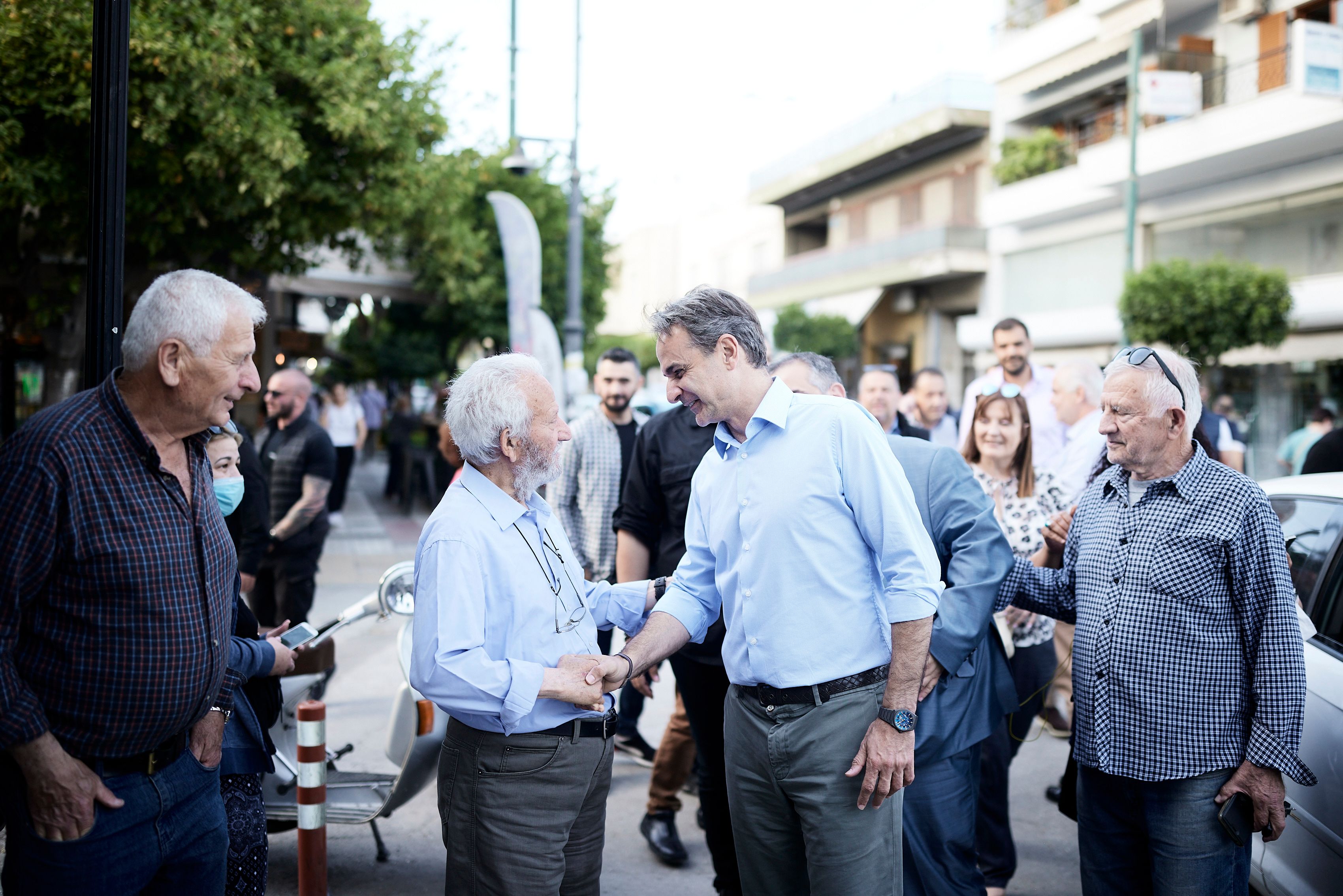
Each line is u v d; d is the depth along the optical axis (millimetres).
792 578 2330
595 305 21766
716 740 3459
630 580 3852
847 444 2338
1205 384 16562
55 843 1914
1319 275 15578
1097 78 19734
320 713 3289
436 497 16562
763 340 2459
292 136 9641
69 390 10859
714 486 2551
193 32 9227
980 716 2865
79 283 10422
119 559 1895
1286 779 3062
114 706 1924
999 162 21406
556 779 2303
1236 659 2500
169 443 2051
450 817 2359
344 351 23453
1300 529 3449
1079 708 2717
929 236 23531
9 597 1821
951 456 2992
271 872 3883
